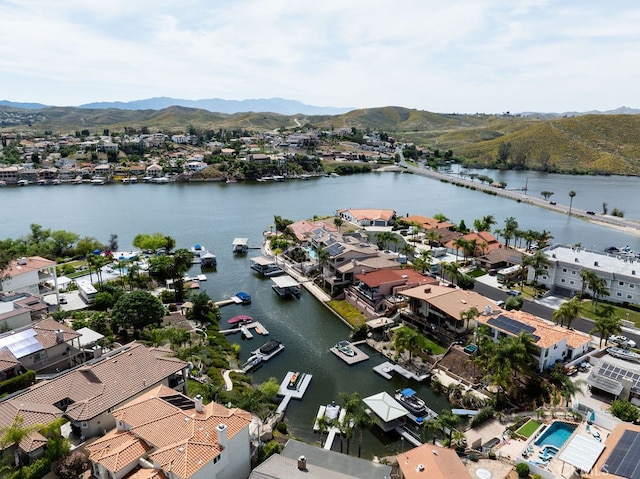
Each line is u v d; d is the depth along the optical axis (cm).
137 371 6344
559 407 6912
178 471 4428
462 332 9012
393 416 6556
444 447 5766
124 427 5269
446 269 11769
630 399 6875
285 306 11338
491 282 12488
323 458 5541
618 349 8381
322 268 13012
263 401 6756
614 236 19138
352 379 8125
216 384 7356
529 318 8581
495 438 6350
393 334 9406
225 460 4894
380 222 19812
